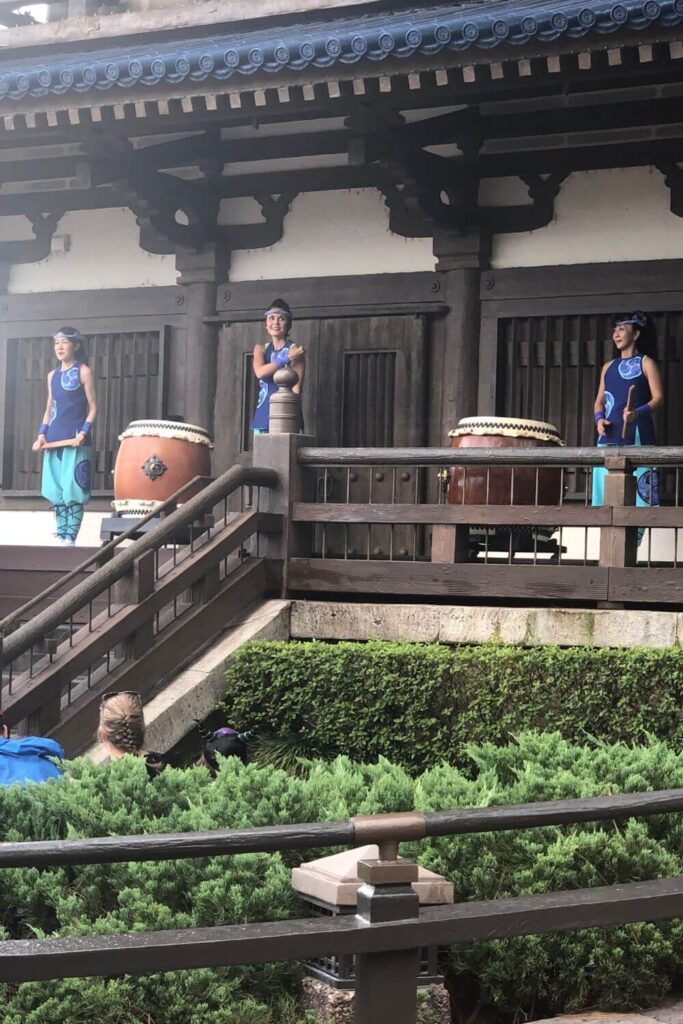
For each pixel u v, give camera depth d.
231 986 4.33
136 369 13.10
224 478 8.41
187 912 4.71
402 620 8.33
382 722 7.59
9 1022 4.15
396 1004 3.47
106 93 10.08
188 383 12.74
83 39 13.00
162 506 8.41
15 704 7.07
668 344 11.23
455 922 3.49
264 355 11.01
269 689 7.85
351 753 7.70
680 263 11.17
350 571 8.64
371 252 12.20
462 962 4.71
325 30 10.71
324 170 12.36
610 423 10.07
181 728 7.74
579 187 11.54
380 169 12.13
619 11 8.48
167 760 7.74
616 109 11.33
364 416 12.15
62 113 10.42
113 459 13.17
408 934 3.45
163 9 12.73
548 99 11.48
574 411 11.49
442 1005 4.43
